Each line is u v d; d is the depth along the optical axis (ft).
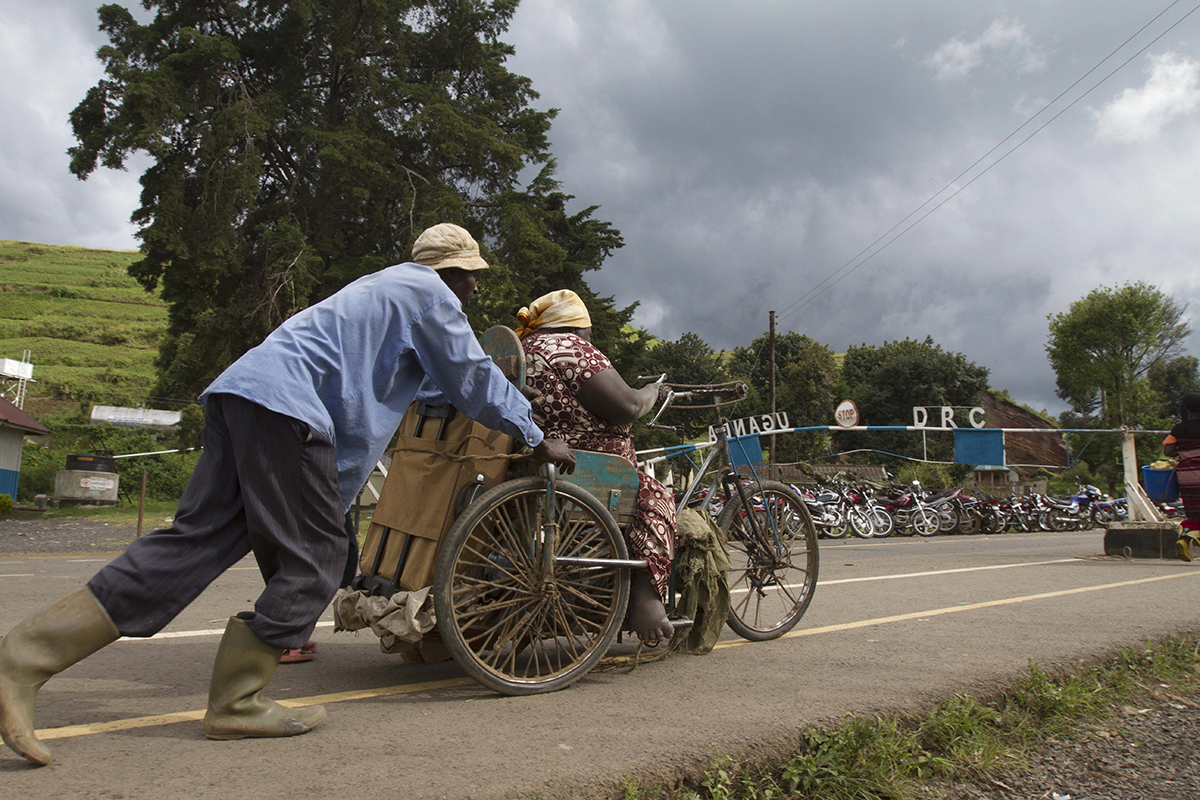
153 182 79.41
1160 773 8.57
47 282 287.89
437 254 9.57
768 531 13.42
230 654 7.52
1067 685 10.59
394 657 12.03
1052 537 54.13
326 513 7.68
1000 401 186.50
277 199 89.56
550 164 97.19
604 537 10.43
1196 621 14.42
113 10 85.10
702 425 15.83
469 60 95.91
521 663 11.02
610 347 102.12
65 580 22.06
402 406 8.69
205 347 80.64
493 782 6.49
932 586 19.92
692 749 7.43
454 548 9.14
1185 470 27.02
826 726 8.36
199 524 7.46
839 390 176.55
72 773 6.54
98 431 113.70
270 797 6.09
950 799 7.72
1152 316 186.19
